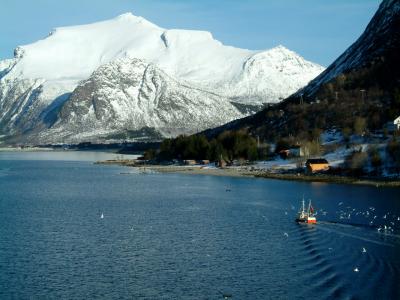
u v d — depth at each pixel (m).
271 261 99.12
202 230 124.81
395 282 86.62
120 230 125.88
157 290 86.81
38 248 109.69
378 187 190.25
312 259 99.31
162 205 162.12
